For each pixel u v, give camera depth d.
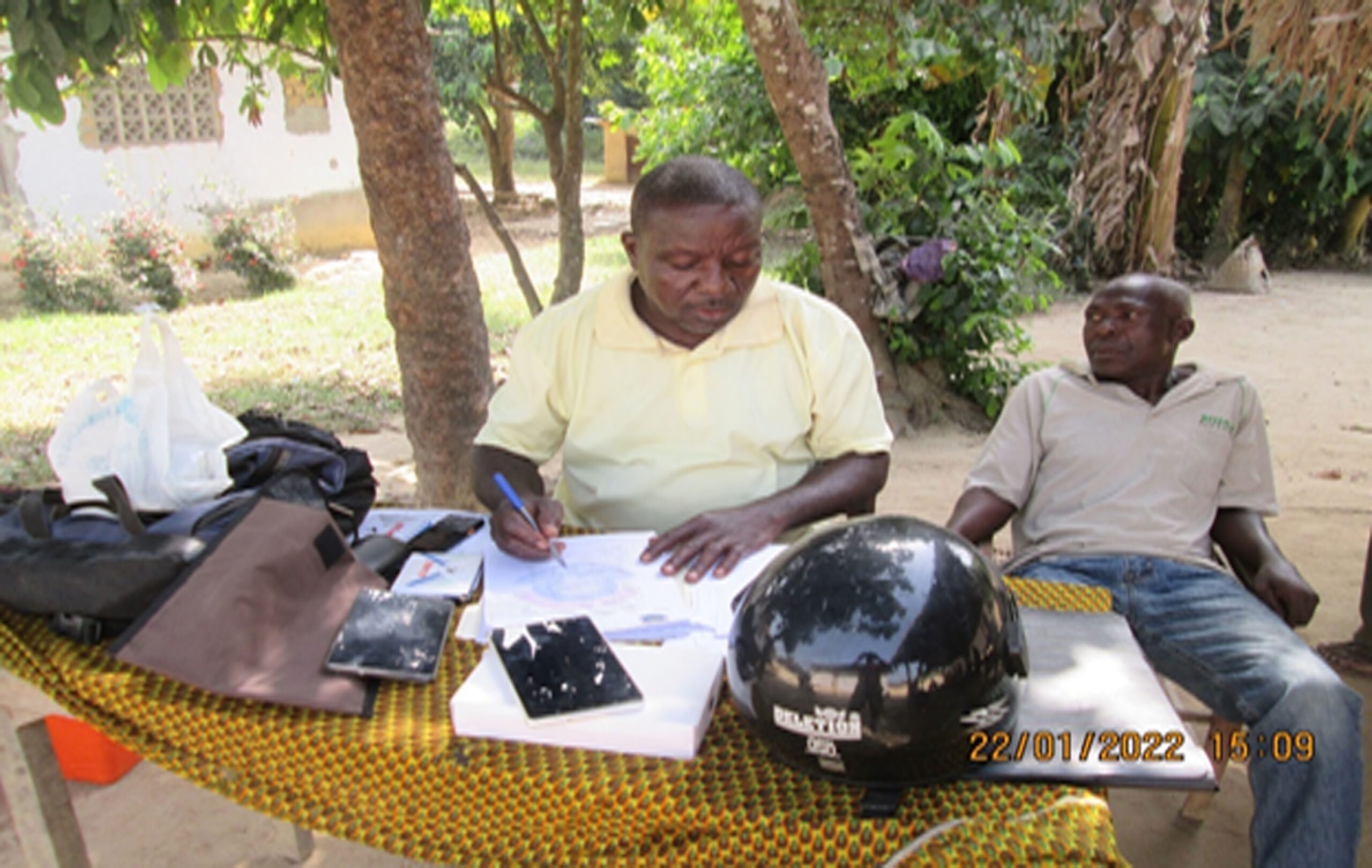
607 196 18.42
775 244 10.66
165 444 1.78
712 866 1.28
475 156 24.23
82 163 10.05
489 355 3.25
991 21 3.71
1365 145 10.63
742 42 6.84
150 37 3.61
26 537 1.69
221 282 10.56
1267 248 11.98
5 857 2.43
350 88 2.90
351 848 2.49
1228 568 2.67
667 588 1.73
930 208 5.75
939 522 4.36
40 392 6.43
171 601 1.52
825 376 2.10
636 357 2.07
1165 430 2.43
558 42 4.36
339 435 5.68
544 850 1.34
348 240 12.37
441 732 1.41
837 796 1.28
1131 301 2.39
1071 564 2.40
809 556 1.34
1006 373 5.86
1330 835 1.83
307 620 1.61
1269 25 3.25
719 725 1.42
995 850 1.18
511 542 1.84
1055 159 9.51
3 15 2.87
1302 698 1.90
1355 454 5.38
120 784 2.71
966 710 1.21
